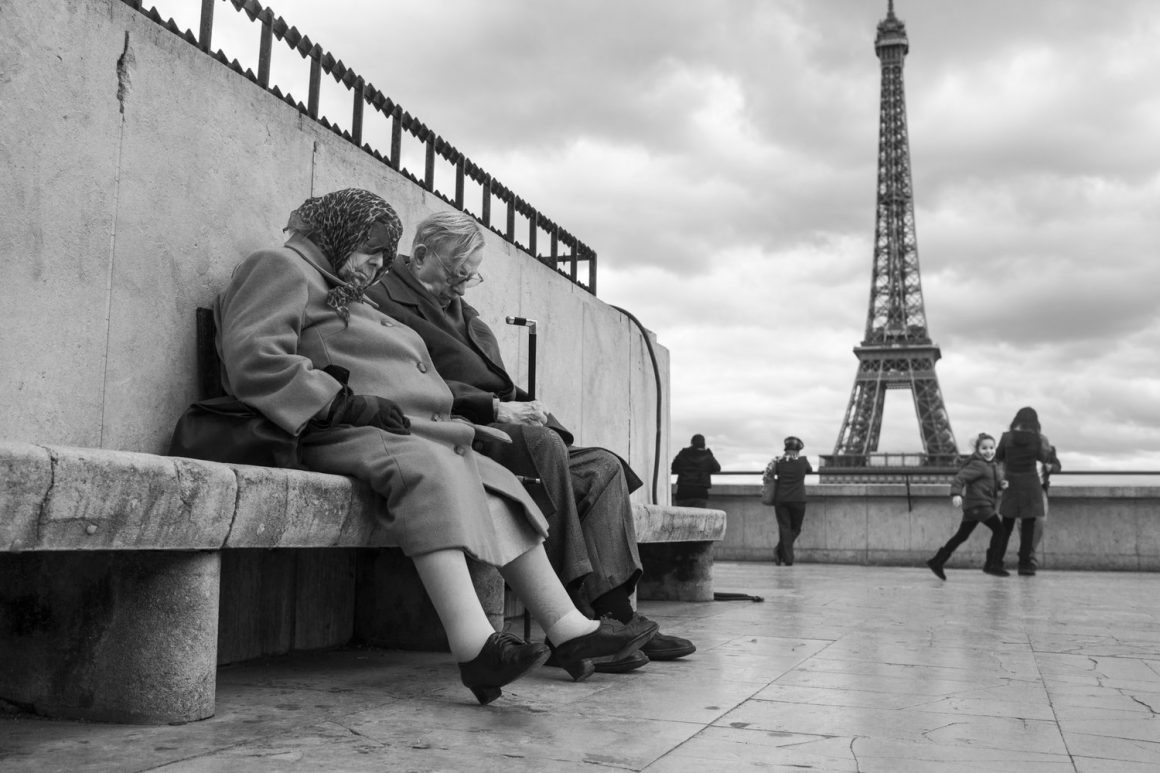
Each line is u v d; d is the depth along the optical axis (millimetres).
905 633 4734
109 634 2301
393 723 2371
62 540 1890
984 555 13688
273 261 2961
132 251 2984
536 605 2963
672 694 2869
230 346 2834
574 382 6684
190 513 2168
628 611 3373
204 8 3387
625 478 3549
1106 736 2365
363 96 4379
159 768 1872
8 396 2570
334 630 3838
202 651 2340
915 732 2373
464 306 3879
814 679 3205
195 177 3256
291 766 1908
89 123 2824
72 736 2143
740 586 8570
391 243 3168
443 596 2594
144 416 3023
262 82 3674
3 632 2365
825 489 14422
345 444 2758
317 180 3949
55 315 2709
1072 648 4242
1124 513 13219
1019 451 11180
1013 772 1990
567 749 2115
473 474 2742
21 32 2598
